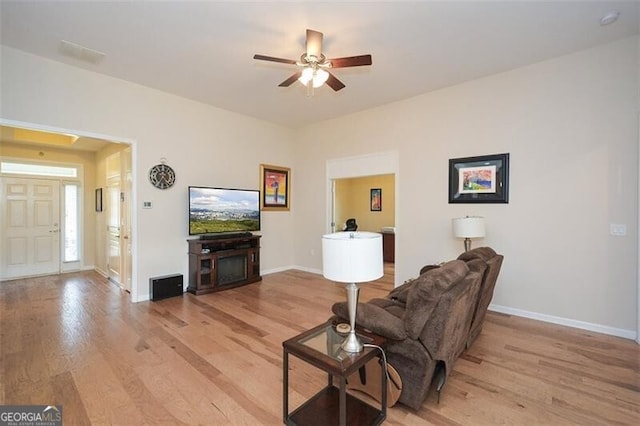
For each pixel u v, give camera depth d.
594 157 3.20
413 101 4.59
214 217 4.95
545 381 2.28
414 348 1.89
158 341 2.93
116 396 2.09
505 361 2.57
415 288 1.86
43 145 5.79
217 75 3.89
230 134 5.31
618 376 2.34
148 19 2.73
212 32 2.94
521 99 3.63
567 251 3.36
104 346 2.82
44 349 2.75
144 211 4.30
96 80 3.83
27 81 3.36
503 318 3.59
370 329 1.99
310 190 6.17
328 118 5.70
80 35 3.00
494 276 2.82
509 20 2.72
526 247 3.62
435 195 4.36
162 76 3.92
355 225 7.76
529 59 3.44
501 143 3.77
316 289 4.84
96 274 5.93
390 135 4.88
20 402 2.02
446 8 2.56
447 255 4.26
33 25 2.83
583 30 2.87
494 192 3.82
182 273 4.69
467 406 2.00
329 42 3.09
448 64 3.56
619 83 3.06
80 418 1.87
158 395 2.10
